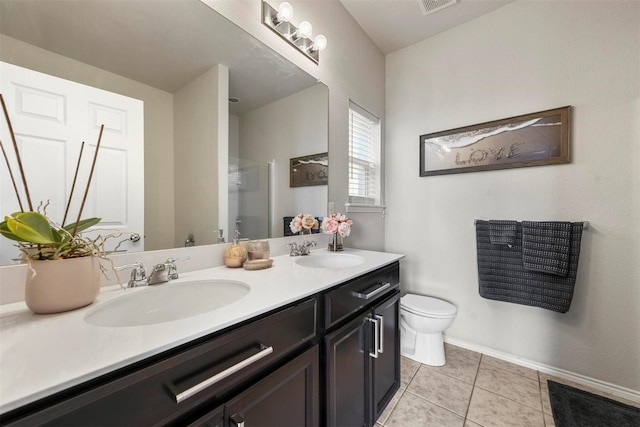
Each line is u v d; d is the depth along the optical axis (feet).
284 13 4.53
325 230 5.53
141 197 3.18
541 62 5.79
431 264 7.37
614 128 5.07
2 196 2.30
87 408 1.40
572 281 5.25
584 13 5.34
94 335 1.80
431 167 7.30
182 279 3.17
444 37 7.14
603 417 4.45
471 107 6.71
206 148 3.85
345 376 3.48
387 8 6.32
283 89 4.92
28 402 1.23
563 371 5.56
